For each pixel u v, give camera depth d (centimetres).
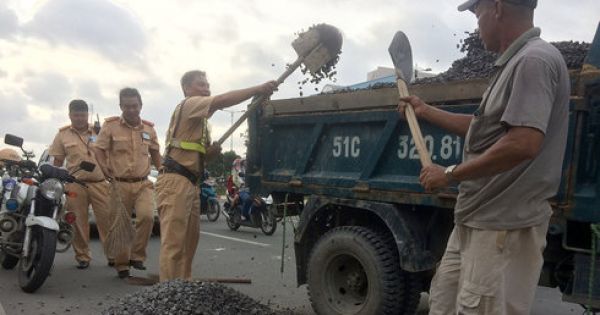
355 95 486
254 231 1232
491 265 267
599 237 328
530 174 260
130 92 726
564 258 377
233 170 1298
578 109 354
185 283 441
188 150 531
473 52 547
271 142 574
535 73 249
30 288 620
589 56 354
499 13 270
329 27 496
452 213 449
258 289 662
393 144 463
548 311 584
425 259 443
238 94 507
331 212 518
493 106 264
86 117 782
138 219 726
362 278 483
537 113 246
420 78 518
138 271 767
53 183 646
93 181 759
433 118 356
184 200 528
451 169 272
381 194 467
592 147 352
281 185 557
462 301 276
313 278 498
